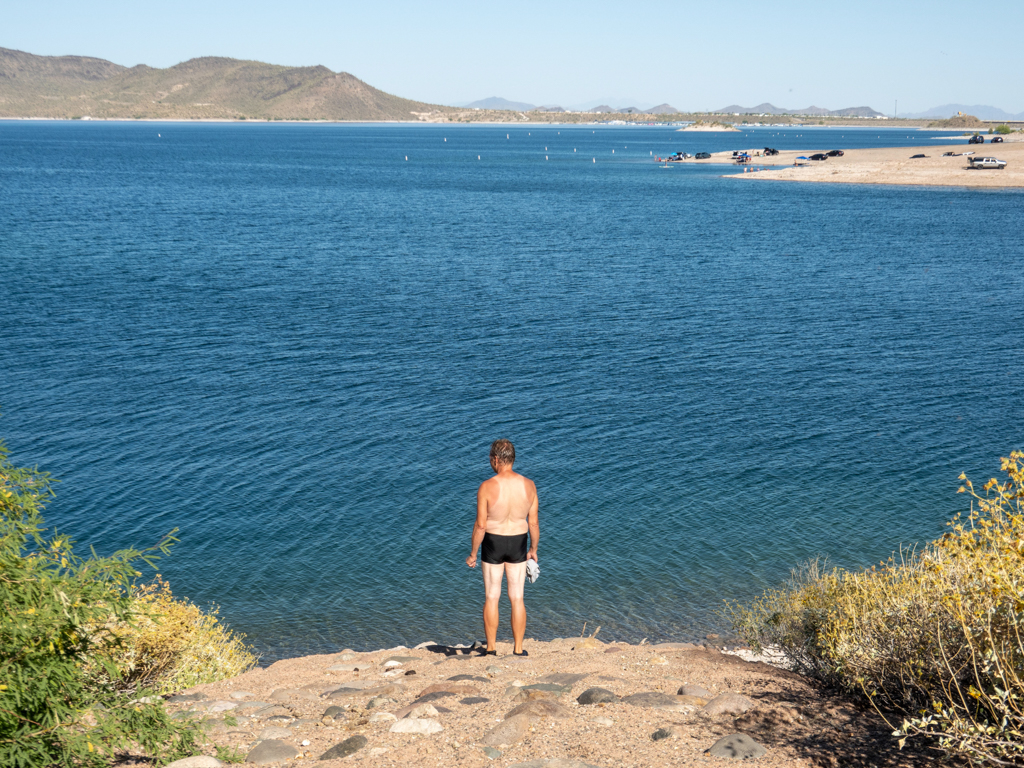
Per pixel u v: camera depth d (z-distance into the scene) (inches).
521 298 1795.0
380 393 1107.9
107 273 1990.7
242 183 5191.9
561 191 4884.4
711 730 173.3
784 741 166.7
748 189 4985.2
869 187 4965.6
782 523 722.2
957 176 5147.6
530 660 275.4
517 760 155.2
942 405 1044.5
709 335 1450.5
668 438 940.0
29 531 153.1
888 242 2706.7
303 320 1542.8
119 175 5615.2
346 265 2222.0
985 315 1606.8
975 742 140.3
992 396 1078.4
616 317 1604.3
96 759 148.3
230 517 743.7
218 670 325.1
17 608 140.8
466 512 756.6
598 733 171.0
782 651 315.3
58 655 148.6
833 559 653.9
